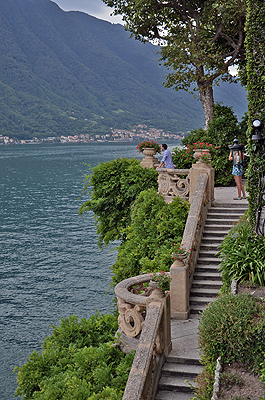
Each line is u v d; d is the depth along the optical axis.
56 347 9.89
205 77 24.50
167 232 13.09
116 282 14.20
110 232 20.41
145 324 7.53
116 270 14.35
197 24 25.30
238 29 24.28
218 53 24.89
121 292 8.45
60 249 70.31
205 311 7.43
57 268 59.72
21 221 93.44
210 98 26.38
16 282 53.78
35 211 104.75
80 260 63.62
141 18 27.28
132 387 6.45
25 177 170.50
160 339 7.68
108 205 20.00
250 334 6.62
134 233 14.51
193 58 24.23
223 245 10.06
